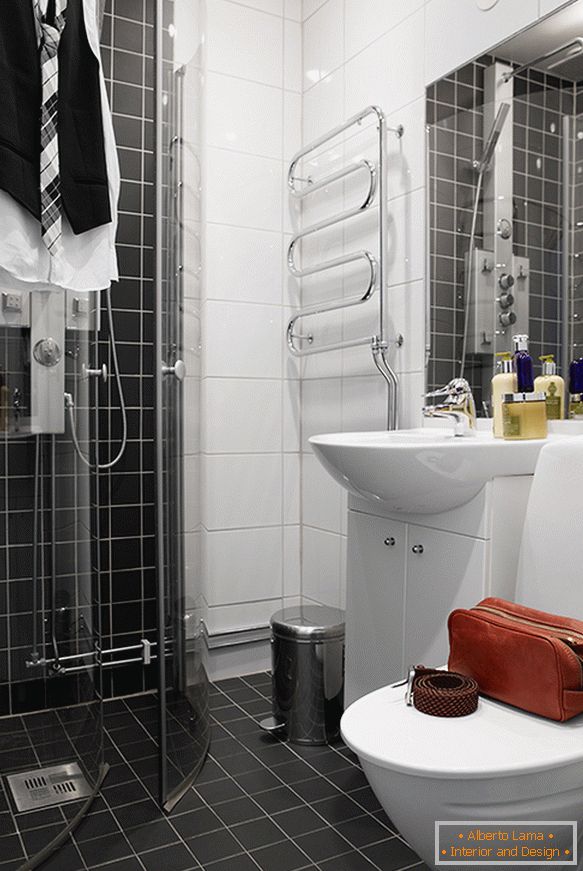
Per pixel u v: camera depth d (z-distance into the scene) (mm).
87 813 1736
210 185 2621
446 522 1700
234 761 2000
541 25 1835
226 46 2646
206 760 2008
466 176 2057
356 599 2004
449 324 2119
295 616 2242
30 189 1524
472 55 2029
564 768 1132
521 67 1892
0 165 1475
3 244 1508
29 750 1622
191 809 1748
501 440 1732
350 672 2021
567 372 1797
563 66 1788
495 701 1347
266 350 2752
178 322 1871
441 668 1463
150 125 2498
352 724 1258
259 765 1975
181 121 1886
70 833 1648
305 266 2799
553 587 1519
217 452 2658
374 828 1662
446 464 1532
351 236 2531
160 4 1703
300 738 2111
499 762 1107
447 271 2123
